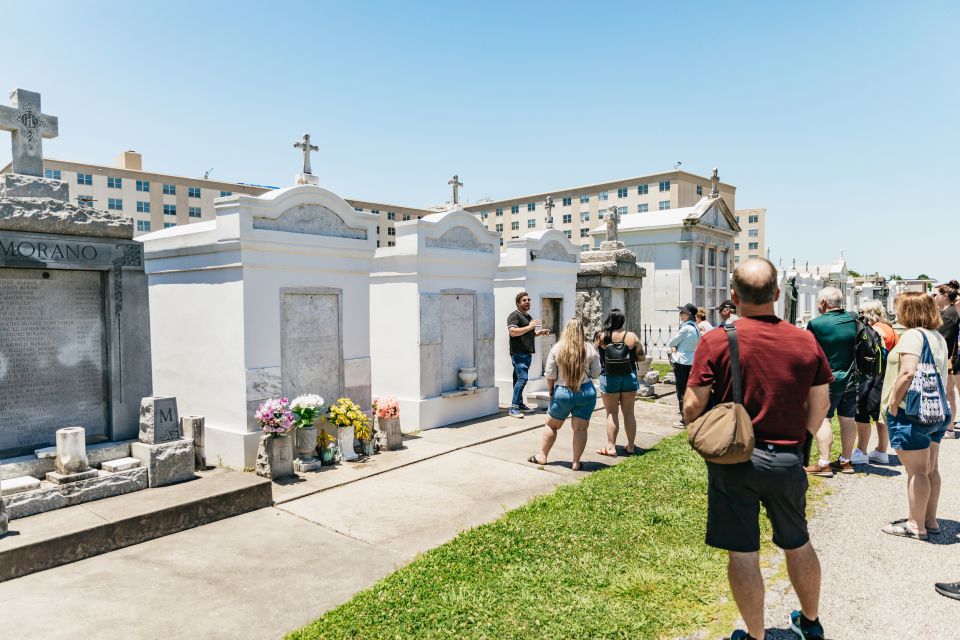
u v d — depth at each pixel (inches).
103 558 184.4
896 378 188.2
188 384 298.2
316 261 298.0
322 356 303.3
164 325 310.0
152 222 2517.2
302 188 290.0
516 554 179.3
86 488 208.5
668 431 365.1
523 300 403.5
